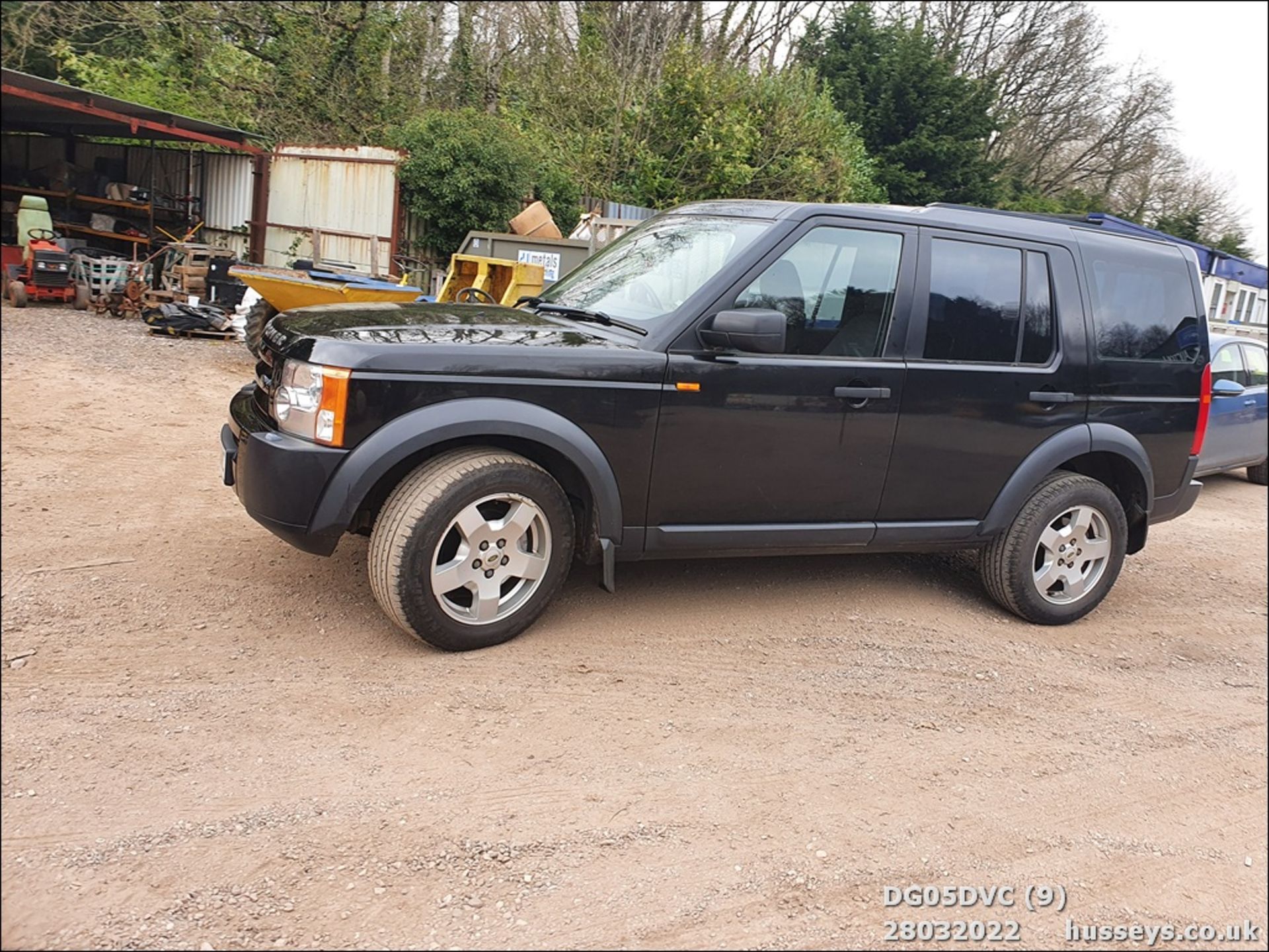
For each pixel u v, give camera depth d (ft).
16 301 45.57
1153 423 17.69
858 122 90.17
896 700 13.75
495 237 38.52
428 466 12.94
